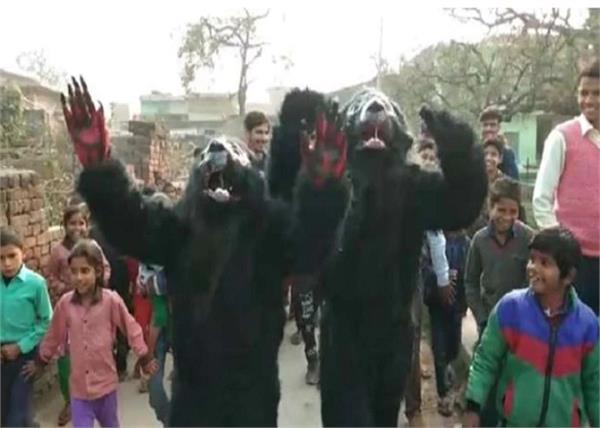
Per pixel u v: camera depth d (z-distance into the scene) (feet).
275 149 13.80
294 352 24.16
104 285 16.78
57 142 35.40
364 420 13.07
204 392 11.18
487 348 12.01
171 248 11.37
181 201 11.62
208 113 56.18
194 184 11.30
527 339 11.54
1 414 16.01
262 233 11.21
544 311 11.58
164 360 18.75
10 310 16.01
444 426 18.67
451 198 13.38
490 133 21.33
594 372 11.69
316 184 10.70
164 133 48.88
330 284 13.20
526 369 11.61
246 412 11.12
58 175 31.65
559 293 11.53
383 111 13.12
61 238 24.76
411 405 18.35
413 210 13.53
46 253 23.32
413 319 14.26
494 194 17.19
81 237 19.88
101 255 16.24
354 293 13.12
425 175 13.67
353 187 12.99
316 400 20.17
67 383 18.98
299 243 10.86
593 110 14.43
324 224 10.71
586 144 14.44
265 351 11.33
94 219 10.98
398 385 13.57
